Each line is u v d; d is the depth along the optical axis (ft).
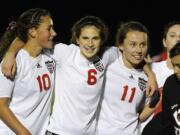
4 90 39.93
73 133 42.37
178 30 45.98
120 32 43.93
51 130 42.47
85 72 42.42
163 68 46.39
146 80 44.47
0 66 40.29
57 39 76.23
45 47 41.42
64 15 78.23
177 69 39.65
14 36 41.75
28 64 40.88
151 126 41.39
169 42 46.24
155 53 74.84
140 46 42.91
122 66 44.11
